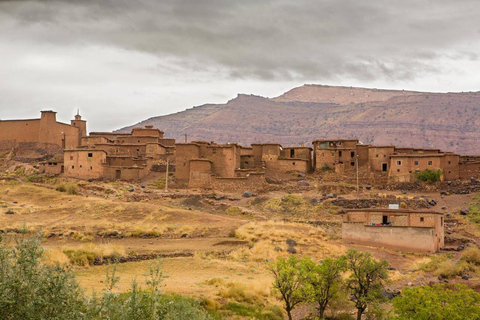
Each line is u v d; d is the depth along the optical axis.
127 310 21.89
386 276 43.59
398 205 74.88
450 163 90.88
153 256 54.41
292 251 61.06
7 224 67.44
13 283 18.70
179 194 87.25
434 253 63.75
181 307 24.45
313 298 40.81
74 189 88.62
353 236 67.25
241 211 81.31
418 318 35.81
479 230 72.50
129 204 79.81
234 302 40.53
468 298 36.88
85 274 43.56
